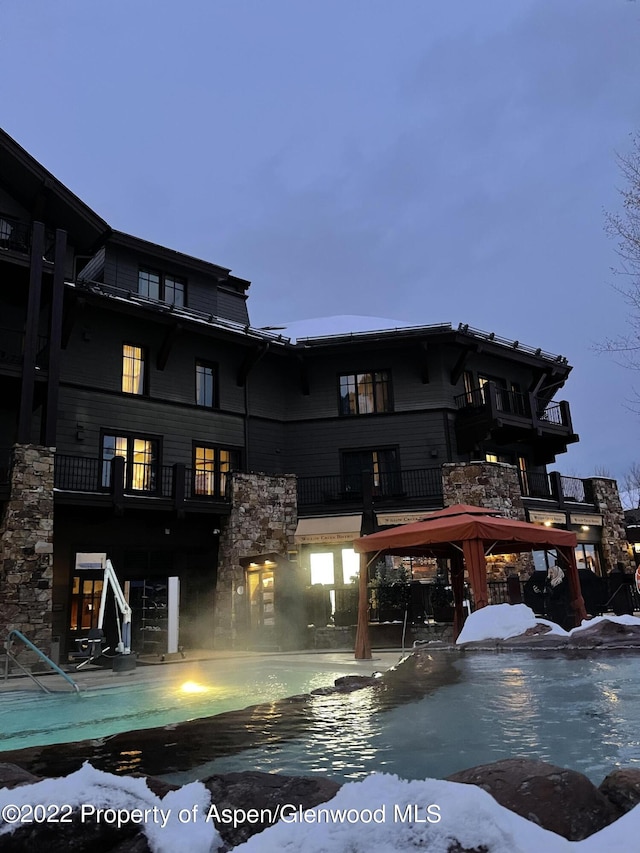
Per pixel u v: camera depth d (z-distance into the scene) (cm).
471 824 168
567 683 528
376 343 2144
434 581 1644
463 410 2150
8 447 1608
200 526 1908
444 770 302
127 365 1900
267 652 1504
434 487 2064
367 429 2166
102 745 367
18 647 1323
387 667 1042
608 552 2348
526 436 2255
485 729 385
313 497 2120
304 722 423
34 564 1403
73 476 1700
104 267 1944
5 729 596
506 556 1866
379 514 1994
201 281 2189
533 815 194
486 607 872
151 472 1870
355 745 356
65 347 1769
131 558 1769
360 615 1176
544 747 338
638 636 723
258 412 2150
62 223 1833
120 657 1135
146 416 1888
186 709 697
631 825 173
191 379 2020
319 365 2241
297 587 1598
